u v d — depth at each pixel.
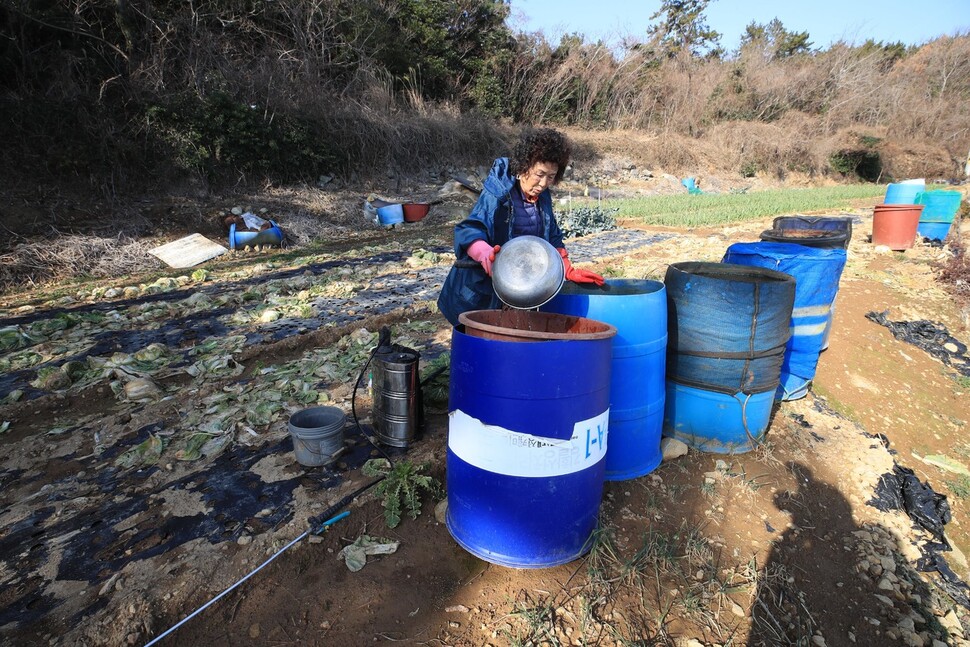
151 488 3.04
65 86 12.21
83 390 4.27
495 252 2.68
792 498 3.33
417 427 3.38
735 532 2.98
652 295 3.00
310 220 13.53
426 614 2.29
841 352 5.57
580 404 2.30
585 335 2.25
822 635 2.54
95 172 11.95
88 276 9.45
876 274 8.37
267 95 15.81
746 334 3.29
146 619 2.17
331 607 2.29
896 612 2.77
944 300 7.52
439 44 25.08
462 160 22.19
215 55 16.00
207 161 13.77
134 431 3.68
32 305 7.35
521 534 2.40
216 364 4.63
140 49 14.39
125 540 2.63
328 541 2.63
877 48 48.22
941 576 3.10
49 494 3.01
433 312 6.25
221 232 12.11
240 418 3.73
